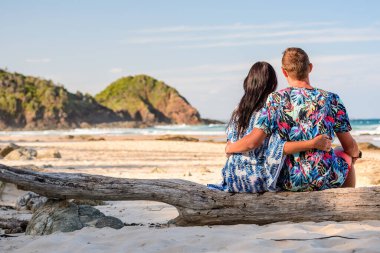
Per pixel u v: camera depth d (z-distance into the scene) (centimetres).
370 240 372
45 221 520
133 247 412
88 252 403
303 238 395
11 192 823
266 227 455
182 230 461
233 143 471
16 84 18012
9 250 444
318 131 453
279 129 459
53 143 3556
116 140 4078
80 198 521
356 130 5184
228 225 487
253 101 471
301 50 472
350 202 456
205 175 1255
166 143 3244
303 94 459
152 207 712
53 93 17975
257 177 468
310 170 456
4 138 5400
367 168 1124
